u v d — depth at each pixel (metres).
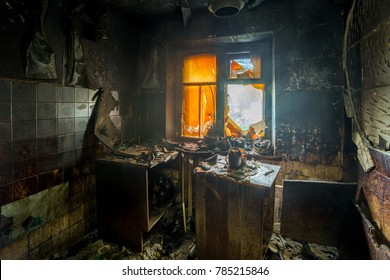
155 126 3.31
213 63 3.21
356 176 2.28
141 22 3.17
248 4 2.54
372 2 1.68
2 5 1.70
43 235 2.10
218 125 3.19
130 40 3.09
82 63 2.38
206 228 1.99
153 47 3.19
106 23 2.67
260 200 1.74
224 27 2.79
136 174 2.27
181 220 2.92
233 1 2.05
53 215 2.19
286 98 2.57
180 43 3.08
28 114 1.92
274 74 2.62
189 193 2.86
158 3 2.60
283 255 2.28
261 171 2.05
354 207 2.15
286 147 2.61
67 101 2.28
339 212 2.37
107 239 2.49
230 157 2.03
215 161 2.31
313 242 2.47
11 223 1.83
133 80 3.21
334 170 2.42
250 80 2.99
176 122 3.45
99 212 2.49
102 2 2.57
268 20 2.59
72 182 2.39
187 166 3.01
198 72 3.30
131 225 2.34
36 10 1.93
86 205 2.57
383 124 1.59
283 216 2.58
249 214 1.79
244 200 1.80
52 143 2.15
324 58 2.38
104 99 2.69
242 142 2.88
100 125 2.66
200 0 2.55
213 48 3.16
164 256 2.30
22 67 1.85
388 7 1.46
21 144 1.88
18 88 1.83
